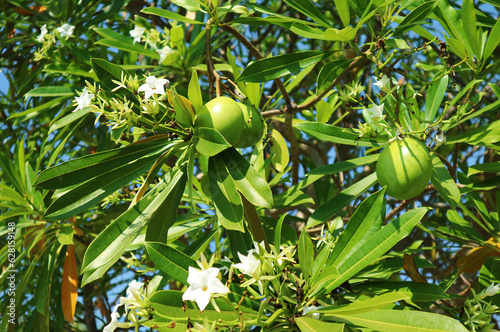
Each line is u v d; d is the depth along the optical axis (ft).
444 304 3.26
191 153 2.74
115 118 2.74
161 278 3.04
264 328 2.59
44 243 4.38
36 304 4.04
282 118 4.45
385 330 2.47
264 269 2.50
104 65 2.93
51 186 2.80
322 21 3.26
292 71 3.17
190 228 3.64
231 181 2.77
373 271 3.34
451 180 3.02
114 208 4.68
